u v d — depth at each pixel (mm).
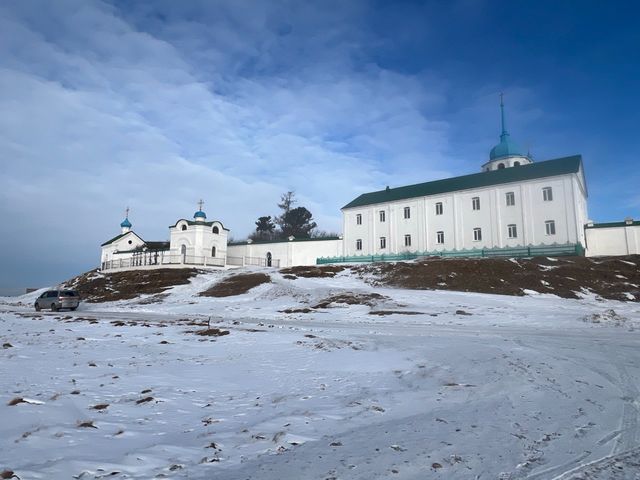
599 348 13844
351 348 14484
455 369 11102
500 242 52125
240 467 5180
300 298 36594
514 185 51656
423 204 58656
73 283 62062
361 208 64562
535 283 36594
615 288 34312
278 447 5855
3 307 44375
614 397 8227
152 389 9094
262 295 39656
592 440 5996
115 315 30156
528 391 8773
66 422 6879
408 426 6754
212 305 35906
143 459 5379
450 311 27469
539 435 6227
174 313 32219
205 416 7348
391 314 26938
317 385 9609
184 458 5449
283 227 100500
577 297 32969
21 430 6434
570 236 47562
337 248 65750
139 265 59875
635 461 5258
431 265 43875
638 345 14469
